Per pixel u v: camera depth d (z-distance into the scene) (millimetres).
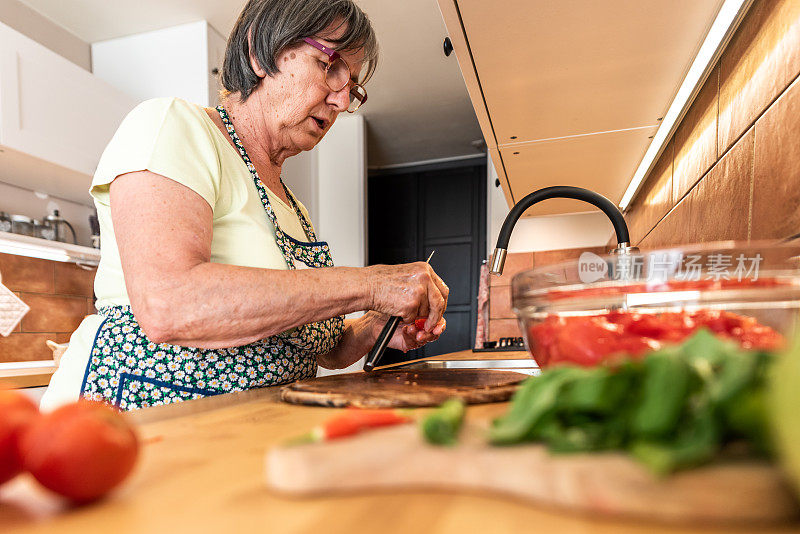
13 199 2205
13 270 2166
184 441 379
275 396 622
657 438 231
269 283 640
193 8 2383
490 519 224
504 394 525
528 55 944
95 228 2484
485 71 1006
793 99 674
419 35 2660
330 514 232
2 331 2107
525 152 1496
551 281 501
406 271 737
